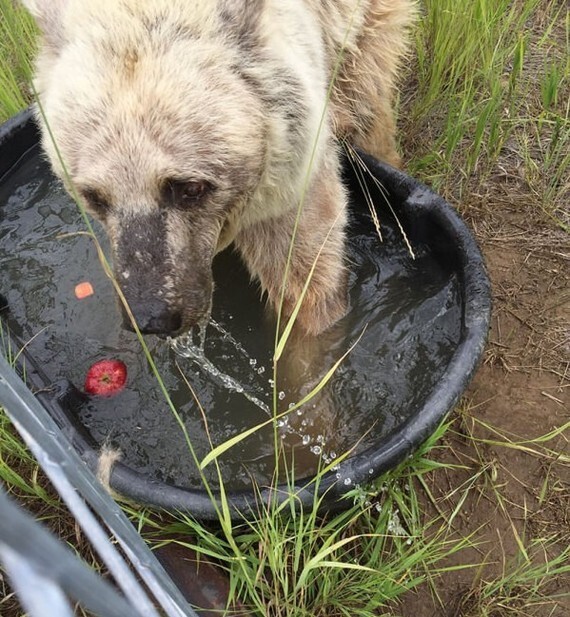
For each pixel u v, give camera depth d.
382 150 1.63
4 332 1.25
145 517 1.00
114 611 0.34
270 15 1.06
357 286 1.35
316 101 1.15
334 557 0.98
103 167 0.94
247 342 1.28
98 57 0.95
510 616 1.00
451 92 1.64
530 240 1.46
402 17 1.59
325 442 1.13
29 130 1.49
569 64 1.66
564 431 1.19
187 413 1.18
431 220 1.27
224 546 0.97
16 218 1.50
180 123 0.93
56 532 1.07
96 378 1.19
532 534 1.08
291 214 1.20
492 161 1.55
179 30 0.97
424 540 1.05
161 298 0.97
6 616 1.00
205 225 1.03
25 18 1.70
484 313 1.10
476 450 1.17
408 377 1.19
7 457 1.14
